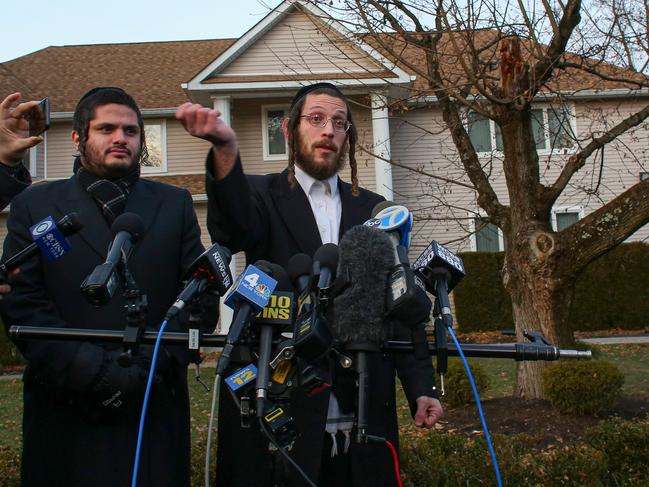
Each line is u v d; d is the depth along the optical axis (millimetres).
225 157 2330
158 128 17641
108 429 2523
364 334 2049
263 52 16125
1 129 2648
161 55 21141
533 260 8117
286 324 2000
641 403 8289
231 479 2533
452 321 2127
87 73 19906
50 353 2449
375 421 2514
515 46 7359
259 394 1852
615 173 16656
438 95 8320
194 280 2072
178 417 2670
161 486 2516
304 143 2799
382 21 7695
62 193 2842
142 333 2080
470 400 8586
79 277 2678
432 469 3943
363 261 2086
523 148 8125
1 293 2344
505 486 3916
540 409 7977
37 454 2543
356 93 10133
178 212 2943
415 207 16375
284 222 2752
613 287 16828
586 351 2072
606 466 4258
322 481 2549
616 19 7590
